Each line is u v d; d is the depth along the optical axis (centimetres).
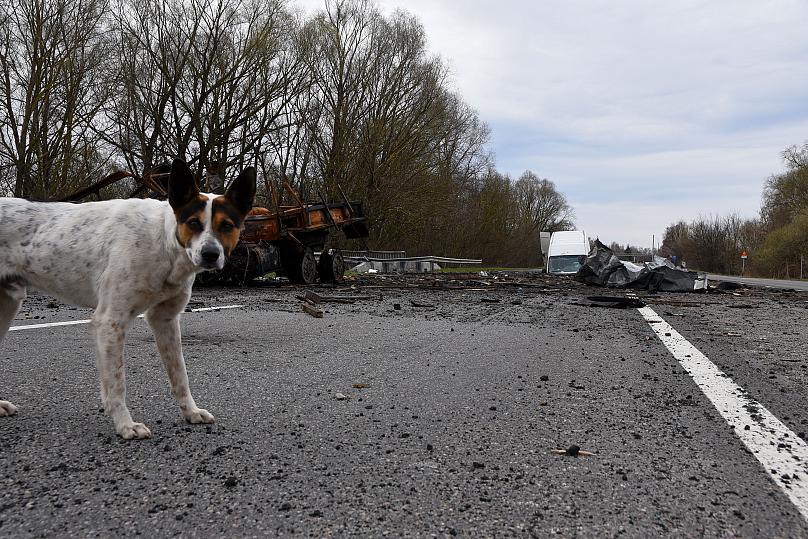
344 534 217
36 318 763
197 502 241
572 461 293
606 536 219
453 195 4306
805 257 5712
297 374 476
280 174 3625
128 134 2767
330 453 299
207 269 338
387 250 4144
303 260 1633
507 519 230
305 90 3447
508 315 942
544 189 9400
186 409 350
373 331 723
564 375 489
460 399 409
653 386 452
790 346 665
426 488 258
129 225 339
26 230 354
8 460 282
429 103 3878
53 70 2188
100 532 216
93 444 307
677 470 282
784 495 256
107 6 2389
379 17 3788
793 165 6400
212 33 2927
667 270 1692
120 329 328
